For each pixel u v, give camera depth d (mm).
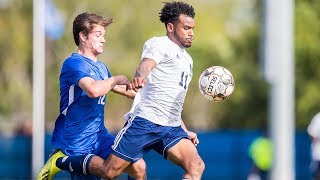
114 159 25281
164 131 25188
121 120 76688
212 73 25875
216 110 84312
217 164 68000
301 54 79500
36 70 52375
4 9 86375
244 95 83188
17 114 85375
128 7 82750
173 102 25188
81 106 25875
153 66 24359
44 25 53719
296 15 79062
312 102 80875
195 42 82062
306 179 67438
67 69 25547
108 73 26469
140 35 82562
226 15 88750
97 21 26078
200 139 68125
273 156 28484
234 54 83000
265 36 26656
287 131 28297
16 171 67625
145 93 25266
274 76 27453
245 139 67750
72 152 26141
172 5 25172
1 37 86375
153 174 66688
